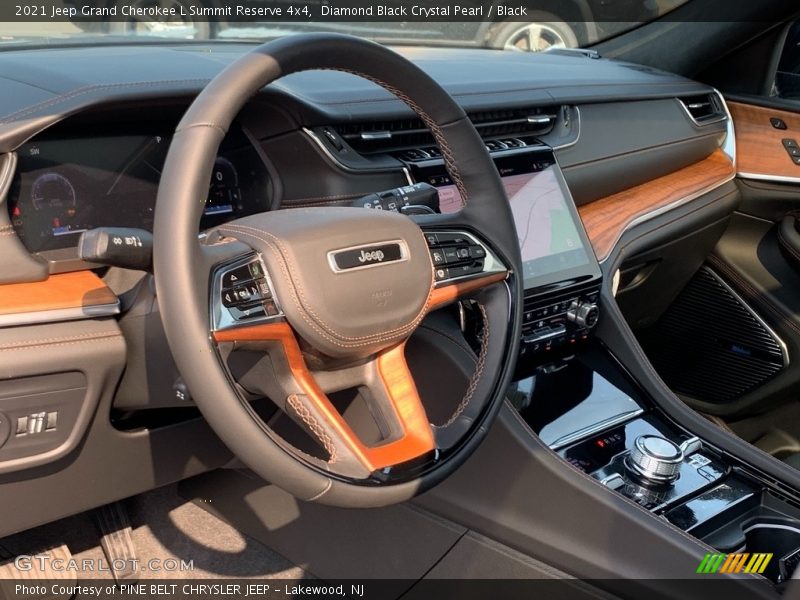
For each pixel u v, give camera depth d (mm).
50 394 1245
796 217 2334
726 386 2496
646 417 1708
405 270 1079
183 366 954
